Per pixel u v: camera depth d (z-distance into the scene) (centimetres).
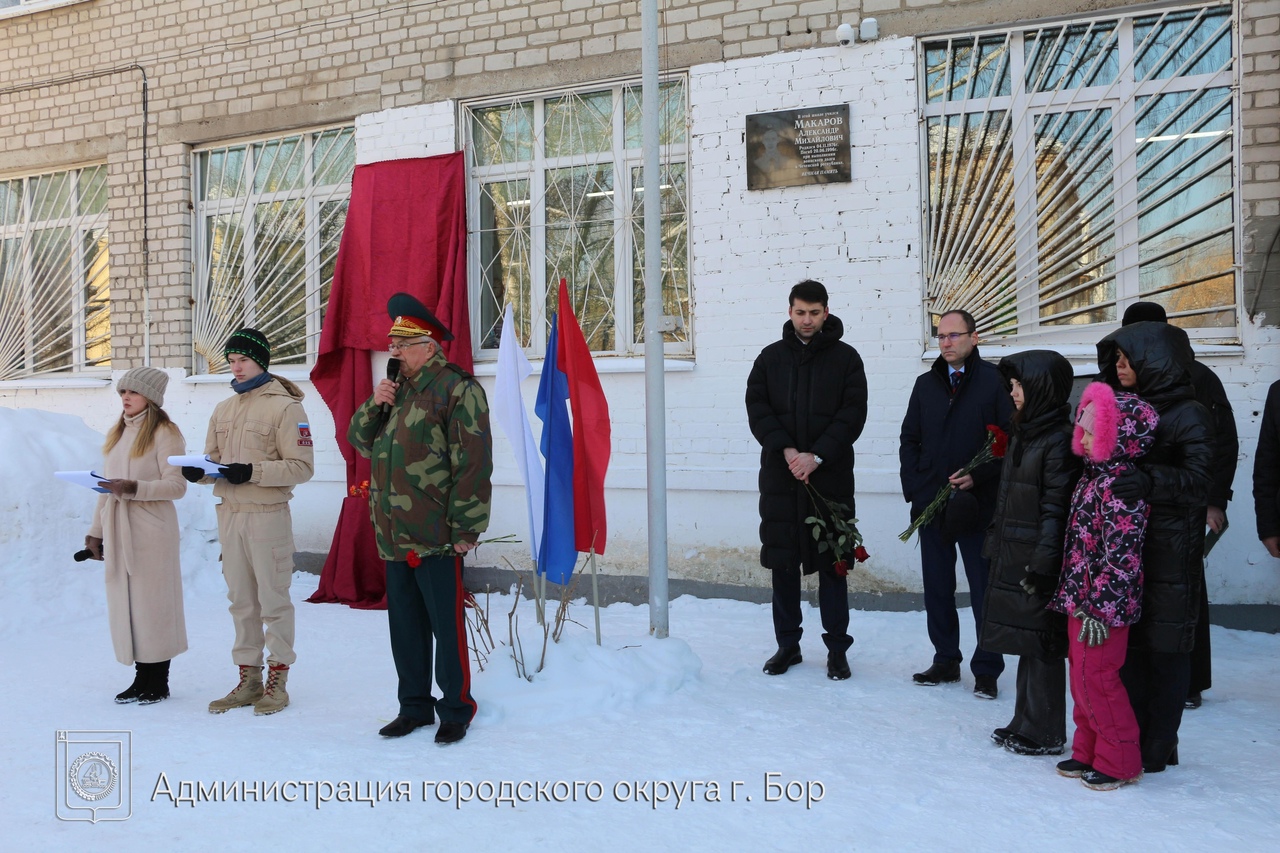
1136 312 455
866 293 657
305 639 608
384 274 772
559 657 467
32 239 970
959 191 650
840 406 503
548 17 750
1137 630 361
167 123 892
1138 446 353
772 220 680
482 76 769
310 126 840
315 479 812
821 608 505
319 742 406
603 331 751
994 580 395
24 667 549
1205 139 602
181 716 452
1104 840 309
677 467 694
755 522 677
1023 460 388
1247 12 582
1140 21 614
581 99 756
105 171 939
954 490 479
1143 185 614
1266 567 569
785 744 399
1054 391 382
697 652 554
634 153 741
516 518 745
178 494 484
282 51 845
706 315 696
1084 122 626
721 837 312
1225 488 478
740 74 689
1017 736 393
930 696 470
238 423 476
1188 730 418
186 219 890
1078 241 628
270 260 870
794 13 675
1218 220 597
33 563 678
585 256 756
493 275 783
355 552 730
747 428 686
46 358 966
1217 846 304
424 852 303
